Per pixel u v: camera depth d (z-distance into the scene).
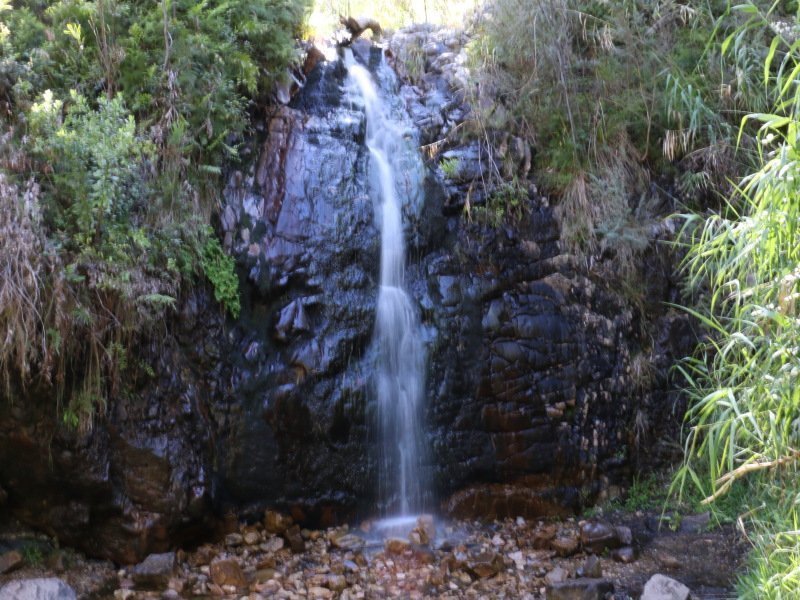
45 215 4.20
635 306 5.94
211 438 4.87
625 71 6.27
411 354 5.48
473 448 5.53
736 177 6.22
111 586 4.38
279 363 5.11
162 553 4.59
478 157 5.99
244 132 5.49
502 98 6.27
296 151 5.54
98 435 4.43
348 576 4.56
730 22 6.36
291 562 4.74
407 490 5.38
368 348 5.38
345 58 6.43
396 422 5.38
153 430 4.59
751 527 4.88
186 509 4.66
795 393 3.10
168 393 4.68
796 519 3.49
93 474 4.41
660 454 5.90
